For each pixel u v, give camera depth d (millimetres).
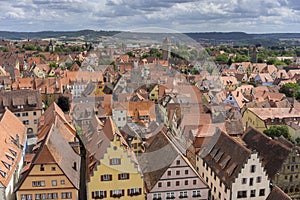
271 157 53812
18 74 148000
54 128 54281
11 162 51969
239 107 96188
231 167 49094
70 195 47781
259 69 181875
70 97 94000
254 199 48750
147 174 48094
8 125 61625
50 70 160500
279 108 86125
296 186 51781
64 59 195000
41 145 52844
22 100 85625
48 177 46688
